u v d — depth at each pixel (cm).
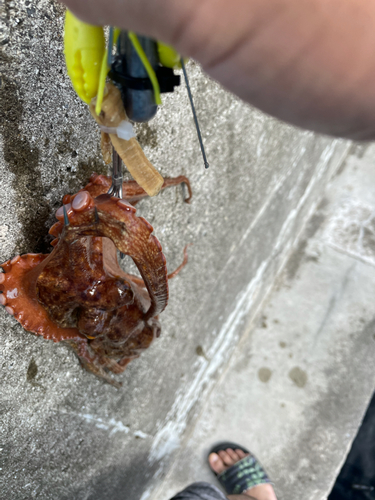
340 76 14
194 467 95
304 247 119
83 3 14
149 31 14
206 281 82
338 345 104
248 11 13
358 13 13
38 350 45
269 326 108
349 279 113
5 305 37
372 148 133
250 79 15
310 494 90
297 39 13
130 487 80
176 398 86
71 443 58
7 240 37
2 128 32
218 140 65
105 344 48
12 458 47
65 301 40
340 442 94
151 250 33
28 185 37
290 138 90
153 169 31
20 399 45
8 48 30
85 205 32
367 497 91
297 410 98
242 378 102
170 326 75
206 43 14
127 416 71
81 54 23
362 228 120
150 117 25
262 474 90
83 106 39
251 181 82
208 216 73
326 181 127
